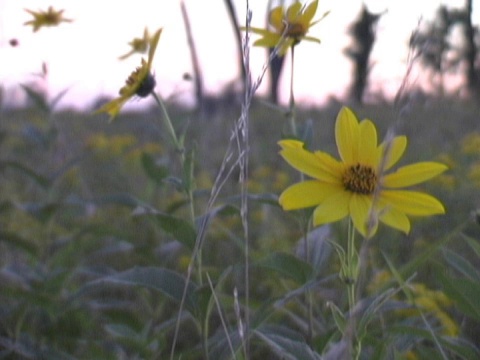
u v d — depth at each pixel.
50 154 1.63
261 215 1.23
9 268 0.93
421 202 0.58
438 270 0.66
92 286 0.76
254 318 0.69
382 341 0.67
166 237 1.15
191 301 0.69
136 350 0.82
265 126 2.78
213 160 1.98
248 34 0.64
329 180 0.59
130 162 1.84
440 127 2.09
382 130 1.79
